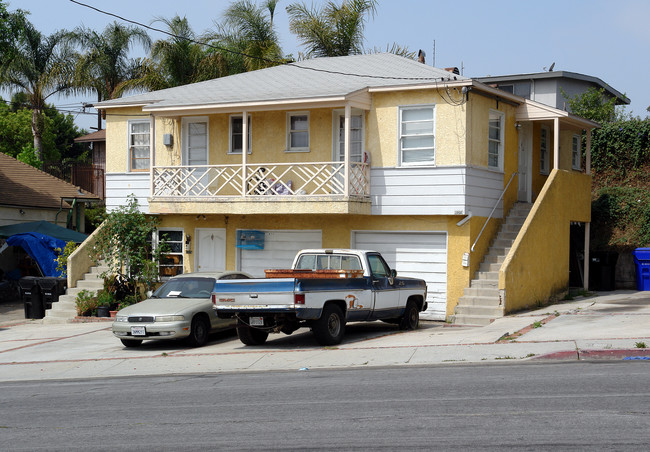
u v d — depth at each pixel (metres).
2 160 32.09
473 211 19.64
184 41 35.06
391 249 20.52
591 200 25.52
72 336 18.69
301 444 7.63
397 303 16.94
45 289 22.66
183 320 15.95
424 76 20.72
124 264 22.56
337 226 21.05
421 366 12.57
